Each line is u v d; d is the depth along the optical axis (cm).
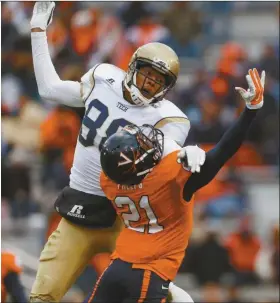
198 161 2128
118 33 5906
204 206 4972
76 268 2503
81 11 5944
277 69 5825
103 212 2481
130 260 2222
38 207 5003
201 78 5747
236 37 6862
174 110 2419
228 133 2177
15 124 5409
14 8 6094
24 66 5975
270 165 5412
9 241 4872
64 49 5728
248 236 4734
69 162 4978
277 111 5519
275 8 7175
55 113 5125
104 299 2236
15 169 5028
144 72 2347
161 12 6525
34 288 2480
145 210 2208
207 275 4644
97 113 2422
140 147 2162
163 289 2214
